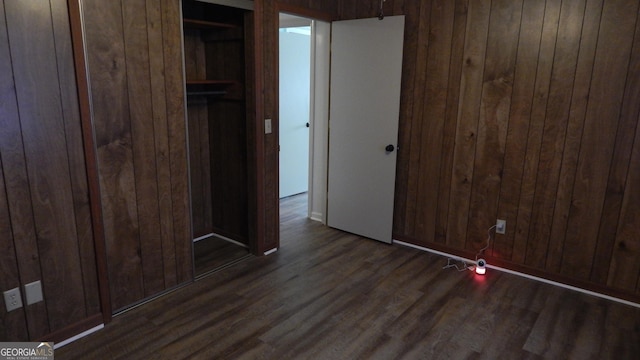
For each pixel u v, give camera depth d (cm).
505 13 310
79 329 248
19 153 210
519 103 315
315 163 454
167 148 282
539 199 319
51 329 237
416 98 366
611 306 292
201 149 390
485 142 336
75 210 236
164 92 274
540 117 308
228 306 285
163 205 287
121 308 275
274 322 267
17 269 218
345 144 411
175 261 303
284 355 235
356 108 396
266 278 327
